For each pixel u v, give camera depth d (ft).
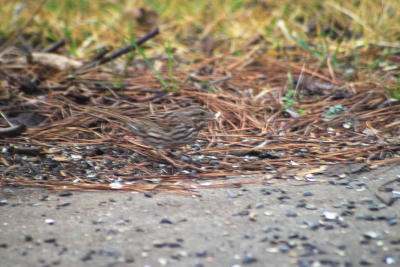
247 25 60.75
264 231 24.20
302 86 44.55
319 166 32.01
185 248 22.68
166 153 34.12
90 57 52.21
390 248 22.67
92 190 28.86
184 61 51.26
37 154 33.19
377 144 34.71
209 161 33.09
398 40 55.93
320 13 62.64
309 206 26.84
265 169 31.94
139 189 29.04
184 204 27.09
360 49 53.16
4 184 29.32
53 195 28.12
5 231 24.17
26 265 21.40
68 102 40.91
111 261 21.67
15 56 52.08
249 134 36.88
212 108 40.42
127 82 45.32
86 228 24.50
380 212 26.13
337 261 21.70
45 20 62.18
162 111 39.55
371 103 40.65
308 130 37.22
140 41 49.73
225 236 23.72
